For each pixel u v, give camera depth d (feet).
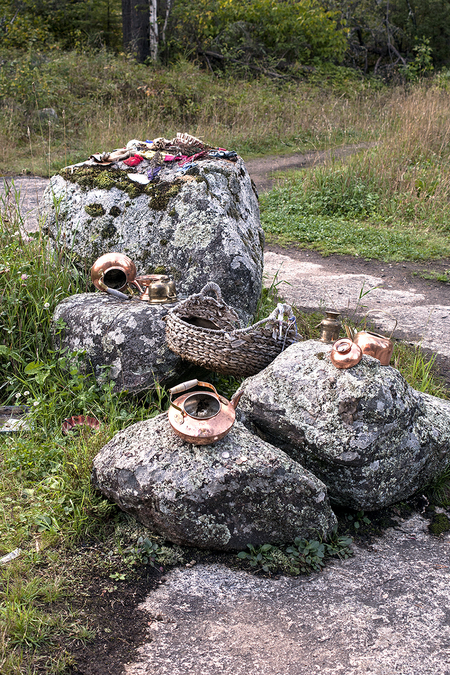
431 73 76.95
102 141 41.32
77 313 13.34
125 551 8.92
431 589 8.61
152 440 9.59
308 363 10.32
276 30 72.74
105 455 9.83
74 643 7.36
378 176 33.37
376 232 28.66
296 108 55.62
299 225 29.68
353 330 11.10
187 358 11.52
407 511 10.57
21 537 9.07
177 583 8.50
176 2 73.51
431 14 82.28
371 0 84.28
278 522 9.09
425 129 37.14
